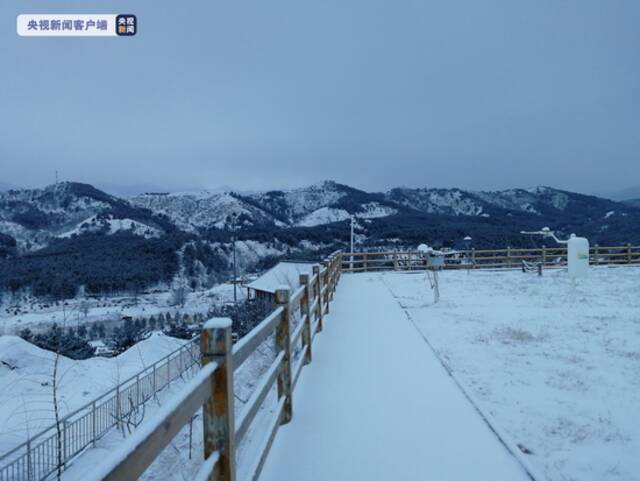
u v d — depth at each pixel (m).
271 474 2.80
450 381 4.62
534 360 5.38
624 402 4.06
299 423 3.58
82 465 6.27
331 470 2.86
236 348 2.13
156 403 9.16
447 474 2.81
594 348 5.90
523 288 12.02
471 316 8.15
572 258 10.20
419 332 6.90
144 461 1.20
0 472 5.33
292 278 21.55
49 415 7.15
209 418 1.91
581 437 3.37
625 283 12.72
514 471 2.86
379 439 3.30
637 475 2.84
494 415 3.78
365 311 8.93
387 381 4.62
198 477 1.63
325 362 5.33
